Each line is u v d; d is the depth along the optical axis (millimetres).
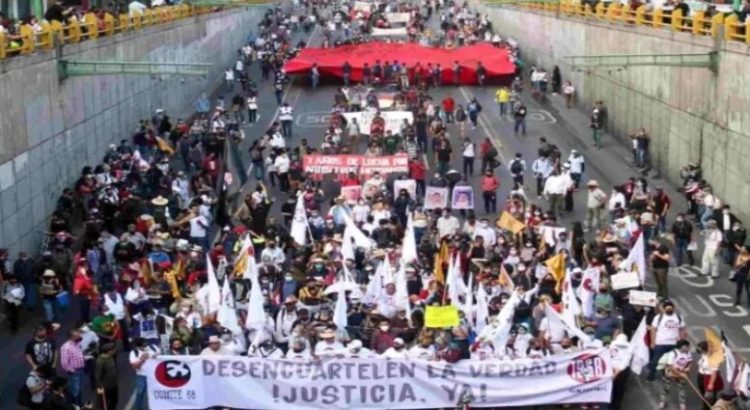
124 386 25359
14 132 33531
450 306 24688
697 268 33844
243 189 43656
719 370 24000
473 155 44844
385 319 24875
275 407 23219
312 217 34500
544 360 23391
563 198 39406
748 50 36219
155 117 50969
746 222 36719
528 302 26078
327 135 47219
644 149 47125
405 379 23234
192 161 44000
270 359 23094
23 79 34469
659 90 46406
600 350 23500
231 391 23188
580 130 54906
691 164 41625
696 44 41469
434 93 65250
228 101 64562
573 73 62406
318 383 23172
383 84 66875
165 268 28062
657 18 47125
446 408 23453
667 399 24375
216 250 29891
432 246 31297
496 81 68250
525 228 31484
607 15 55312
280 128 50406
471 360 23359
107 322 24391
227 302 24594
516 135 53156
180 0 68000
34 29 37219
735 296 31328
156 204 35000
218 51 73438
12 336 28797
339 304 24422
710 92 40281
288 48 76438
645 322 24188
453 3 107812
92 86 42812
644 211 35312
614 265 28969
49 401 21891
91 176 37531
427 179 44594
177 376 23094
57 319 29172
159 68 54531
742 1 48125
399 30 86750
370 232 32875
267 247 29609
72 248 33812
